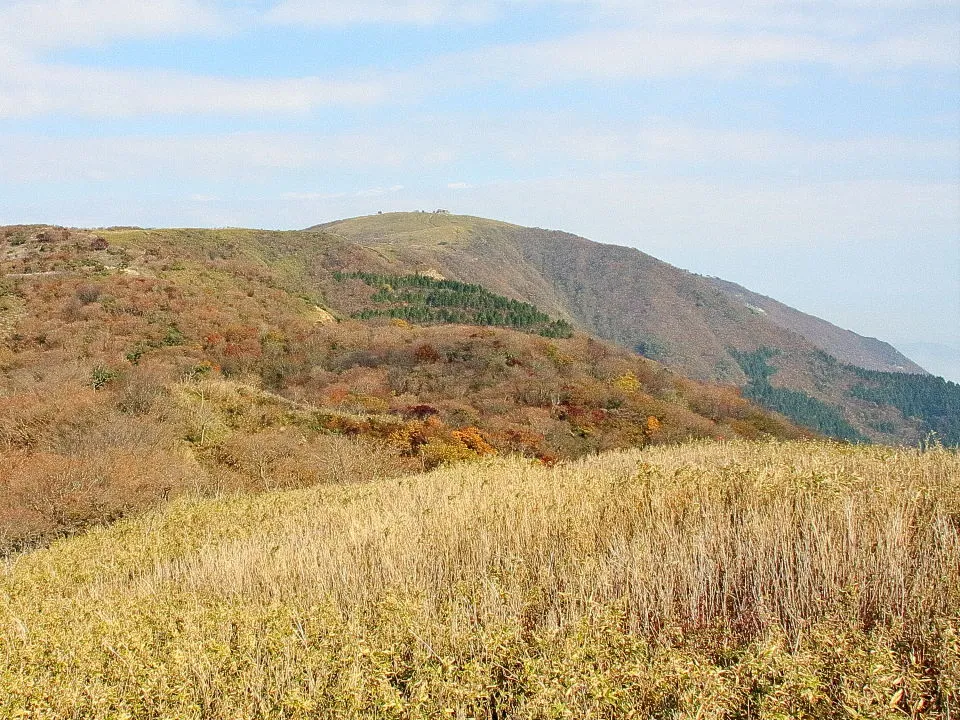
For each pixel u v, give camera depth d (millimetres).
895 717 3127
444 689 3809
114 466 18141
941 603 4430
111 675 4777
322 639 4730
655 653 4004
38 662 4949
